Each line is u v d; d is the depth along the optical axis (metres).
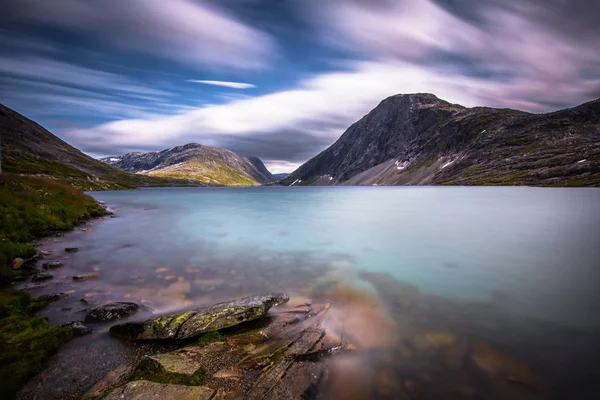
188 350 8.30
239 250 21.17
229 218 41.00
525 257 19.31
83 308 11.10
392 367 7.84
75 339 8.85
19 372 6.96
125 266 16.81
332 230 30.50
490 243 23.67
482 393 6.95
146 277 14.91
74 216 31.84
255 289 13.48
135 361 7.96
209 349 8.37
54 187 39.72
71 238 23.77
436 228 31.94
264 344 8.71
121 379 7.06
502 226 32.78
